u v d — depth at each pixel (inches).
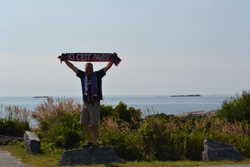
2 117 546.3
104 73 309.4
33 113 546.6
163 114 570.9
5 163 305.7
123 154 378.3
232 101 591.2
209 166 295.3
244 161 336.2
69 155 308.7
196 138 409.4
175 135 418.3
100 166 289.1
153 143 403.2
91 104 304.3
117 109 586.2
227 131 462.9
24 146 413.7
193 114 788.6
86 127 316.8
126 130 446.9
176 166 300.4
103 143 386.6
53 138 457.7
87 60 311.6
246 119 553.3
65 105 550.0
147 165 303.0
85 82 304.2
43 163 309.7
